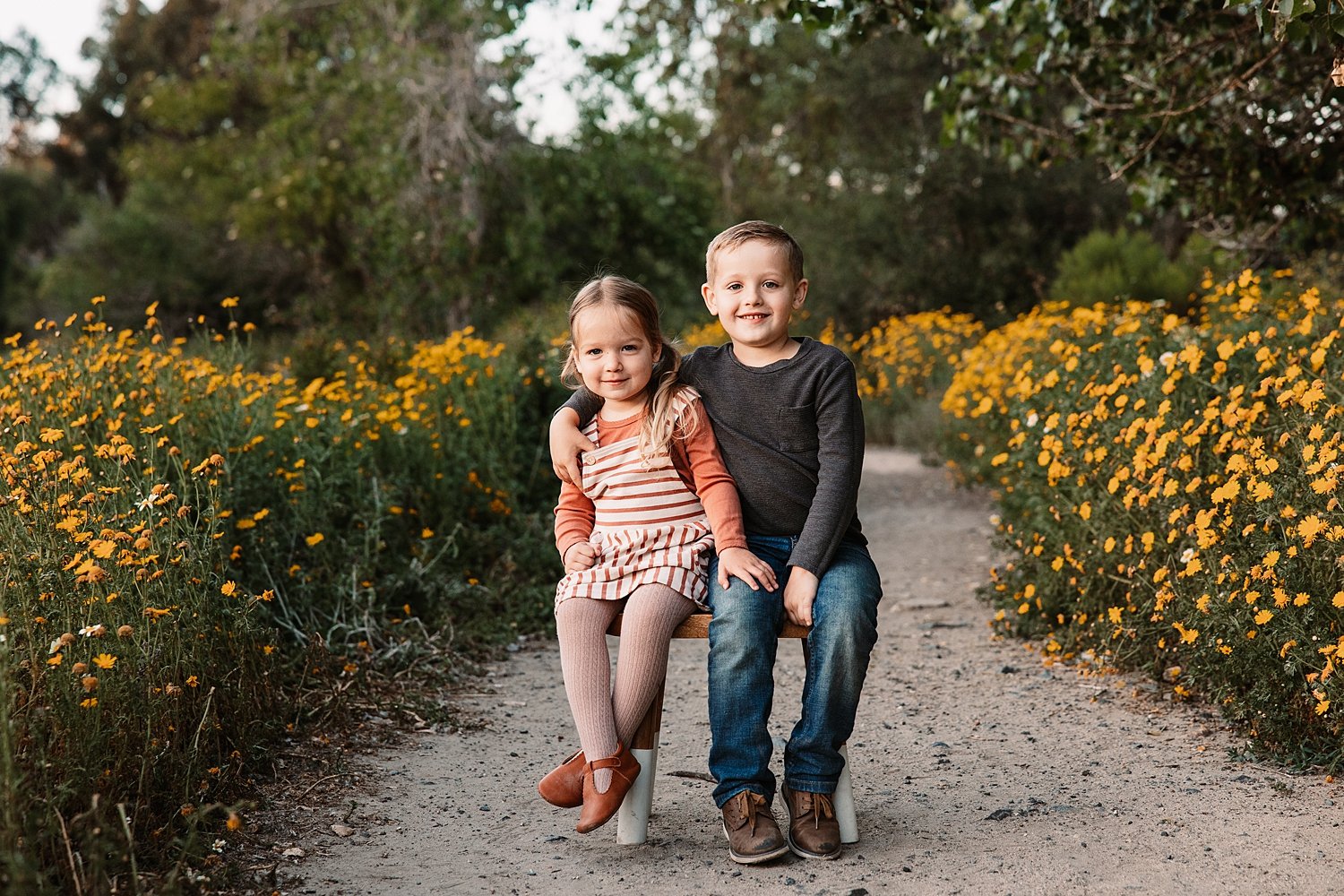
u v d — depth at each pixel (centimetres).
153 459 371
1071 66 546
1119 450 391
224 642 309
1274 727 295
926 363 1142
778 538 262
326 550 422
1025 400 496
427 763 317
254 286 1780
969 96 575
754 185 2286
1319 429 304
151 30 2812
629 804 258
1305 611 288
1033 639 434
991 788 290
